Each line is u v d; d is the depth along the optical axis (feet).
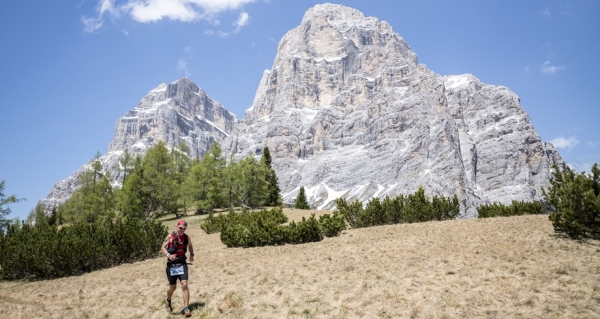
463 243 44.21
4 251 56.75
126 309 28.71
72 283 46.70
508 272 29.81
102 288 39.22
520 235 45.57
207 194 175.52
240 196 189.26
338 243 55.62
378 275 32.35
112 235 60.44
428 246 44.52
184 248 26.63
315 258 45.09
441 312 22.02
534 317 20.31
